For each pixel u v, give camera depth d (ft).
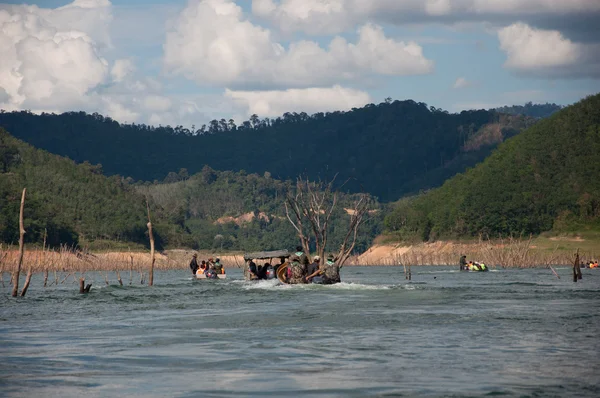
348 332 103.91
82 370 76.33
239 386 67.72
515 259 431.84
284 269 219.61
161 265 585.63
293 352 86.53
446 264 587.68
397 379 70.13
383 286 204.85
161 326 114.21
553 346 89.15
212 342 95.45
